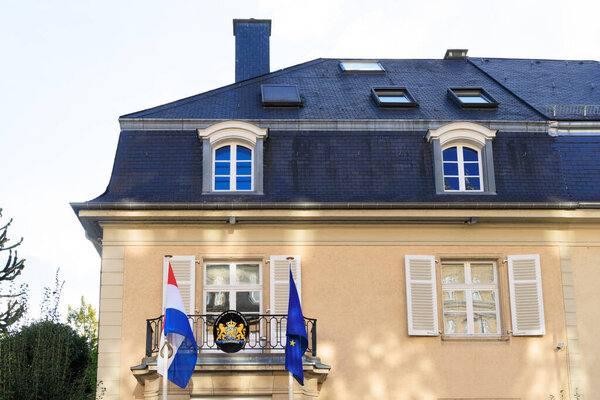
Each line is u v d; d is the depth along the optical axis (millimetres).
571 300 17172
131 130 18141
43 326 18062
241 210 16828
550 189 17766
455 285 17328
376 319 16844
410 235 17375
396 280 17094
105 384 16172
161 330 16219
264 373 15719
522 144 18281
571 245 17516
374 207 16906
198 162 17750
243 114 18922
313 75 22547
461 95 21016
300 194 17281
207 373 15609
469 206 16953
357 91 21109
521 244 17438
